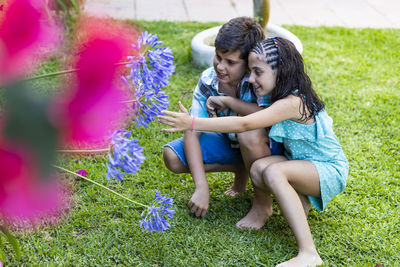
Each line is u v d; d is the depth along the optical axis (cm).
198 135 195
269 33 363
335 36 437
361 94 318
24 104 41
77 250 174
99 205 200
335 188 182
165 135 257
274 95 172
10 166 40
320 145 180
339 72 354
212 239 181
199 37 360
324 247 179
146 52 98
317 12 524
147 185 216
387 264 171
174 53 372
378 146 255
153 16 477
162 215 133
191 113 202
